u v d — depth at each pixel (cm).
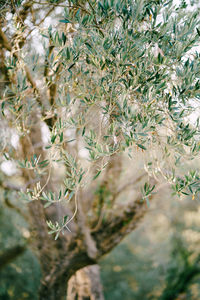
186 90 135
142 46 135
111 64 135
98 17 141
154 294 707
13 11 172
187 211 554
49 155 141
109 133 138
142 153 152
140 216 290
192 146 139
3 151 192
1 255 481
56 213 259
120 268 771
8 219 562
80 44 137
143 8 140
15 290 689
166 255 688
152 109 134
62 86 151
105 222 300
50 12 178
